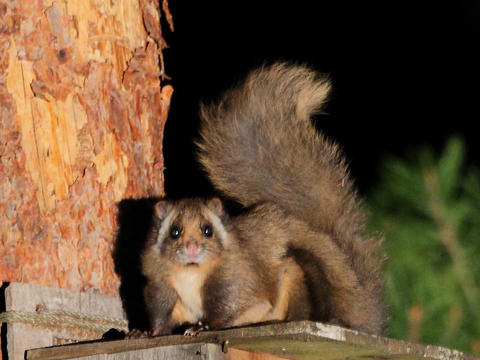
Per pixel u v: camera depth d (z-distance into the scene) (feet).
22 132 28.60
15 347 26.14
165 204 32.78
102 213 30.89
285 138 37.29
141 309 32.37
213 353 25.95
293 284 34.35
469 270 31.32
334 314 34.01
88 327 28.86
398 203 34.12
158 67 34.81
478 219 32.01
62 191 29.50
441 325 31.32
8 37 28.60
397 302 32.42
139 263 32.32
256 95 37.27
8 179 28.12
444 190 32.04
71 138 30.01
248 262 32.86
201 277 32.19
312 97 37.47
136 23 33.32
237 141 37.04
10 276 27.78
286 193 37.06
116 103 32.01
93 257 30.27
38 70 29.12
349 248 35.81
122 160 32.12
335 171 37.73
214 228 32.48
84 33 30.83
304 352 27.09
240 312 32.37
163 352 25.54
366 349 25.70
